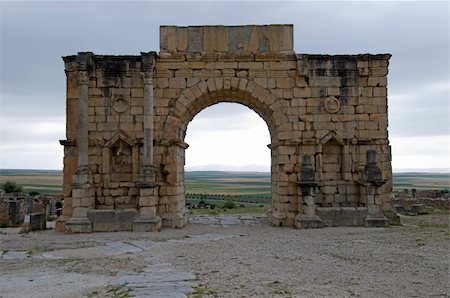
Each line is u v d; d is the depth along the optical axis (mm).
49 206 38812
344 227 24297
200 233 22891
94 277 12945
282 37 25938
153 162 25266
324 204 25484
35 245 19375
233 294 10805
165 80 25703
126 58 25406
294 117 25688
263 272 13227
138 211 24328
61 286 11922
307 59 25656
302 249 17328
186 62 25750
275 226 25656
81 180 23984
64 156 25078
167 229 24562
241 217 31766
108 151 25188
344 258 15336
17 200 36688
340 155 25859
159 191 25234
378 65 25875
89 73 25047
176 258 15766
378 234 21250
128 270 13836
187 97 25609
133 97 25375
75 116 25219
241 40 25953
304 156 24734
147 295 10688
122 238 21203
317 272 13188
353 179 25516
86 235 22531
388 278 12344
